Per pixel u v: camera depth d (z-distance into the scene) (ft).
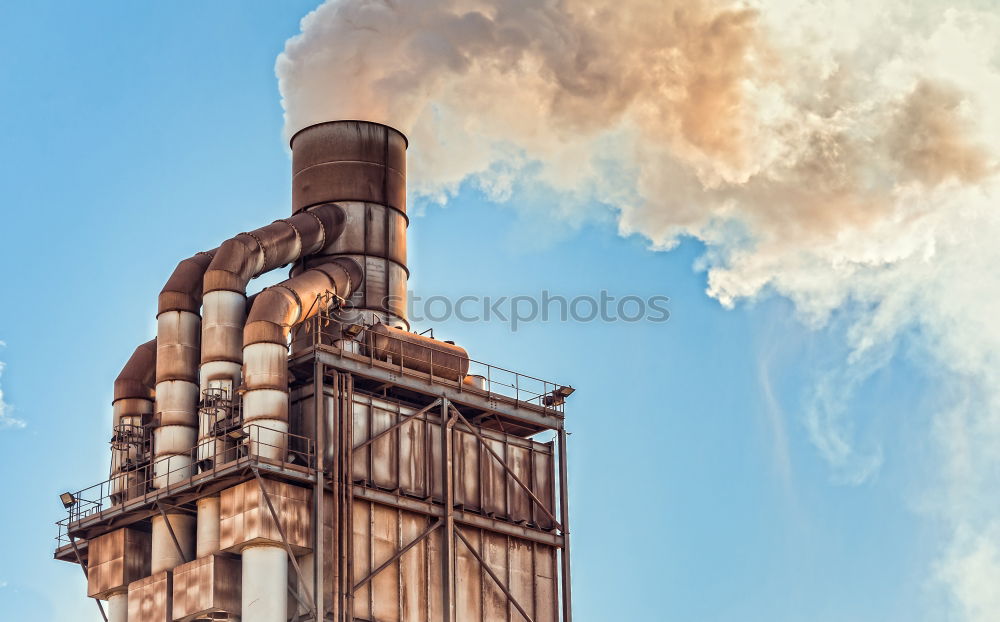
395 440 317.22
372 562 306.55
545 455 342.64
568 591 333.62
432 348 327.26
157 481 312.50
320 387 306.14
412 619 309.42
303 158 347.77
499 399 334.24
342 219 339.98
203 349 313.12
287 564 298.15
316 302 319.68
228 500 298.15
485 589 322.96
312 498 301.43
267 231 325.83
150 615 303.27
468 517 323.16
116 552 316.19
